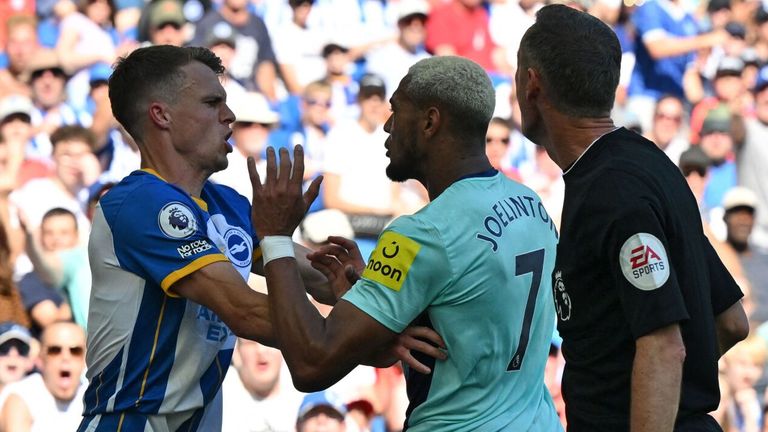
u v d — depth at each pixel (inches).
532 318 265.1
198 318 267.6
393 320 250.2
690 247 239.5
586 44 242.5
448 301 253.1
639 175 233.9
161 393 264.5
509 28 767.1
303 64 708.7
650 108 772.6
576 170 242.5
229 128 280.7
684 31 804.0
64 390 515.2
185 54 275.9
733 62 783.7
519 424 261.7
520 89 251.6
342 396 537.3
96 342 269.3
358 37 730.2
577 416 245.6
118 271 264.7
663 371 225.3
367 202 663.8
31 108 615.5
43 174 597.6
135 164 624.4
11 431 505.4
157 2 677.3
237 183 634.2
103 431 265.1
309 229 621.9
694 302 239.1
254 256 291.7
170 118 272.4
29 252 558.6
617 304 235.5
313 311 254.7
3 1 663.8
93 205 585.9
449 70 259.6
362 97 673.6
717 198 731.4
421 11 741.9
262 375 526.9
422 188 684.1
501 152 690.8
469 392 259.6
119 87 275.4
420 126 261.1
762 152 746.8
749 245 694.5
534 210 268.7
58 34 658.8
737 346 611.2
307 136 676.1
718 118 745.6
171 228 259.9
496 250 254.4
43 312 538.9
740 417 605.9
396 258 250.8
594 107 243.1
